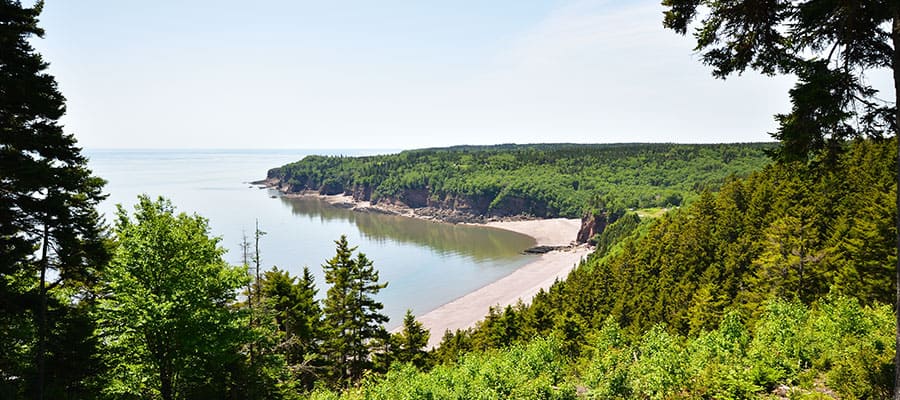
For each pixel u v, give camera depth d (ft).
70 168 56.85
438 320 254.68
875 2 30.68
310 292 126.41
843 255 116.57
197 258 66.85
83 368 61.05
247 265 71.56
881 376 37.24
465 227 653.71
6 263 49.93
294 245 460.55
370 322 130.11
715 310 130.21
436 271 379.35
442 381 70.64
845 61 33.71
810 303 110.22
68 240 55.31
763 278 126.11
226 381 72.90
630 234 354.54
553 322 168.76
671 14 36.47
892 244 97.66
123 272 62.08
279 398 80.59
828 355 46.26
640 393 49.65
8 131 48.49
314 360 116.37
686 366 50.98
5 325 56.24
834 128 33.60
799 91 32.30
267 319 77.71
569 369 72.49
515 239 554.05
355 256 437.58
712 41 36.65
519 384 58.39
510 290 317.42
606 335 86.12
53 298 58.49
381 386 76.89
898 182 30.58
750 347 57.00
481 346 164.04
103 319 60.70
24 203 50.01
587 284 215.10
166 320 59.21
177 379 67.26
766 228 153.79
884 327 52.80
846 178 147.13
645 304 167.43
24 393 56.80
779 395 42.22
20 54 49.60
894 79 30.37
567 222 649.20
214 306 66.80
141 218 65.41
